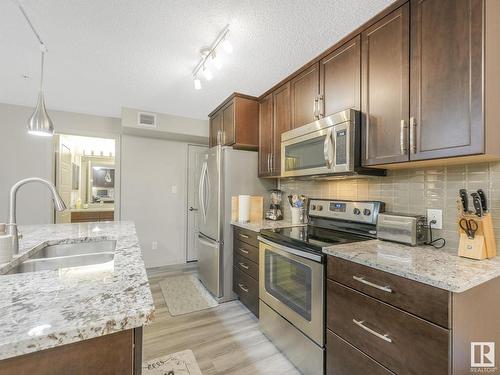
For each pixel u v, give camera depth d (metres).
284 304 1.81
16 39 1.82
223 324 2.24
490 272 1.05
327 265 1.47
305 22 1.60
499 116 1.15
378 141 1.52
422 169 1.61
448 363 0.94
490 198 1.31
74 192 5.40
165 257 4.07
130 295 0.72
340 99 1.79
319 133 1.85
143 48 1.93
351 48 1.71
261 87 2.61
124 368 0.63
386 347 1.14
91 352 0.59
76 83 2.57
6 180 3.24
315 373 1.53
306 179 2.46
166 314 2.41
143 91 2.77
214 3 1.45
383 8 1.47
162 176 4.07
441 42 1.22
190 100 3.05
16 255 1.24
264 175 2.71
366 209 1.87
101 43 1.87
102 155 5.95
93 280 0.85
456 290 0.91
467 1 1.13
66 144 4.60
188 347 1.90
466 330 1.00
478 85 1.09
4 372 0.52
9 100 3.11
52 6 1.48
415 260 1.22
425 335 1.01
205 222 3.00
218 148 2.71
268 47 1.88
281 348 1.84
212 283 2.78
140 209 3.91
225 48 1.79
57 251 1.63
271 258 1.99
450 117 1.18
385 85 1.48
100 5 1.47
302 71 2.17
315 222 2.32
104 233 1.85
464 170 1.42
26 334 0.52
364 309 1.25
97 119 3.66
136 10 1.52
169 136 3.91
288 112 2.34
